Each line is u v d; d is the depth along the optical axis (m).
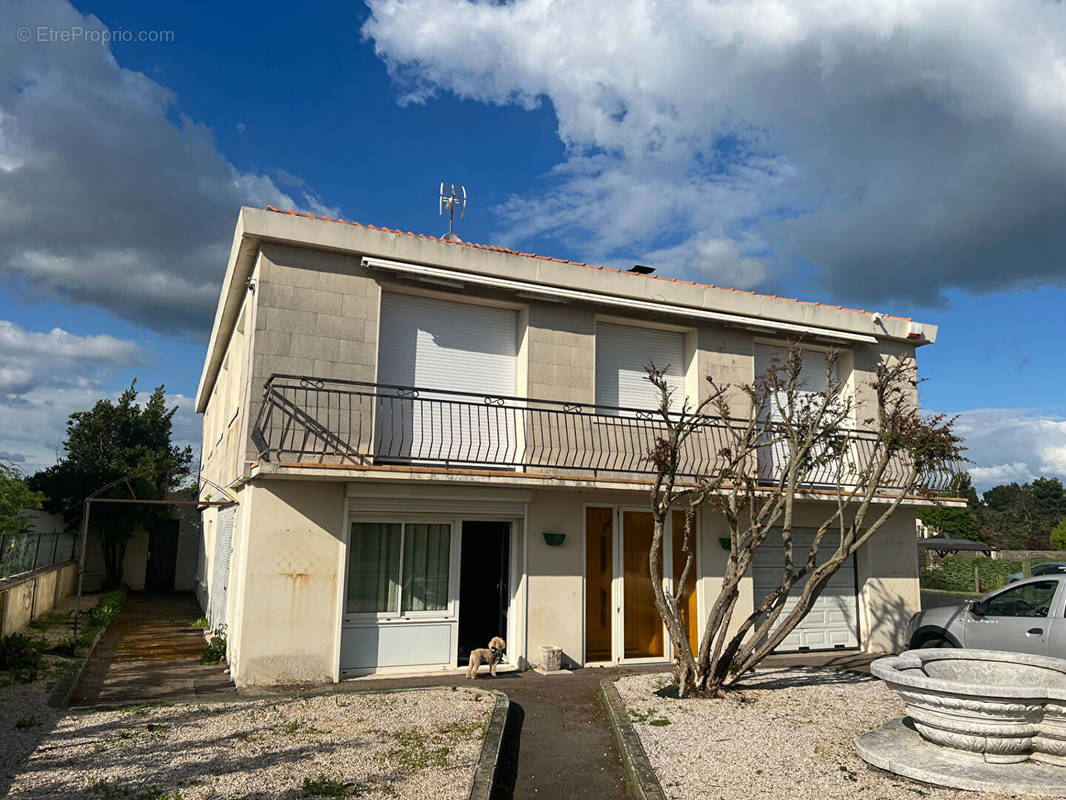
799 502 12.08
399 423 9.98
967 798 5.05
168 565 24.17
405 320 10.29
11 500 12.45
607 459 10.95
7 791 4.98
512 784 5.81
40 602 14.52
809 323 12.60
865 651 12.31
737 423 11.87
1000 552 35.75
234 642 9.41
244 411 9.61
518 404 10.70
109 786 5.09
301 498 9.02
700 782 5.41
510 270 10.53
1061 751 5.50
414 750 6.02
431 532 9.97
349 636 9.30
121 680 9.18
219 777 5.31
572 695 8.43
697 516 11.40
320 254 9.58
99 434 25.61
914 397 13.47
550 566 10.30
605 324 11.65
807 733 6.53
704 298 11.84
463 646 10.16
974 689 5.38
